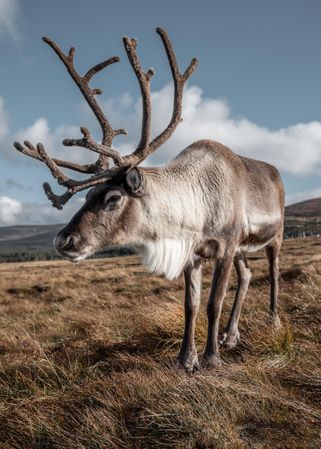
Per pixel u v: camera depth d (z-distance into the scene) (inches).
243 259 248.8
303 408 141.7
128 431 144.6
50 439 148.0
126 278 786.2
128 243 194.5
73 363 218.5
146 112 192.1
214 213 209.9
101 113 196.7
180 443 132.6
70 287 789.2
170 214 198.2
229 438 130.5
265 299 313.6
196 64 206.7
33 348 272.8
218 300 208.5
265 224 239.1
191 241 206.2
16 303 636.1
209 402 148.3
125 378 179.0
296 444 127.8
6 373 218.1
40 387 199.8
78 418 157.9
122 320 316.8
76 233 183.2
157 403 152.6
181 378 169.6
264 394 150.9
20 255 4857.3
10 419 165.6
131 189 186.5
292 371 172.4
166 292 504.4
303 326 232.4
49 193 184.7
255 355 203.8
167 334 245.0
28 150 182.5
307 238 2687.0
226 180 214.5
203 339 237.3
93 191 191.9
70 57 194.9
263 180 246.4
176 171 208.8
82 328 320.8
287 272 499.2
